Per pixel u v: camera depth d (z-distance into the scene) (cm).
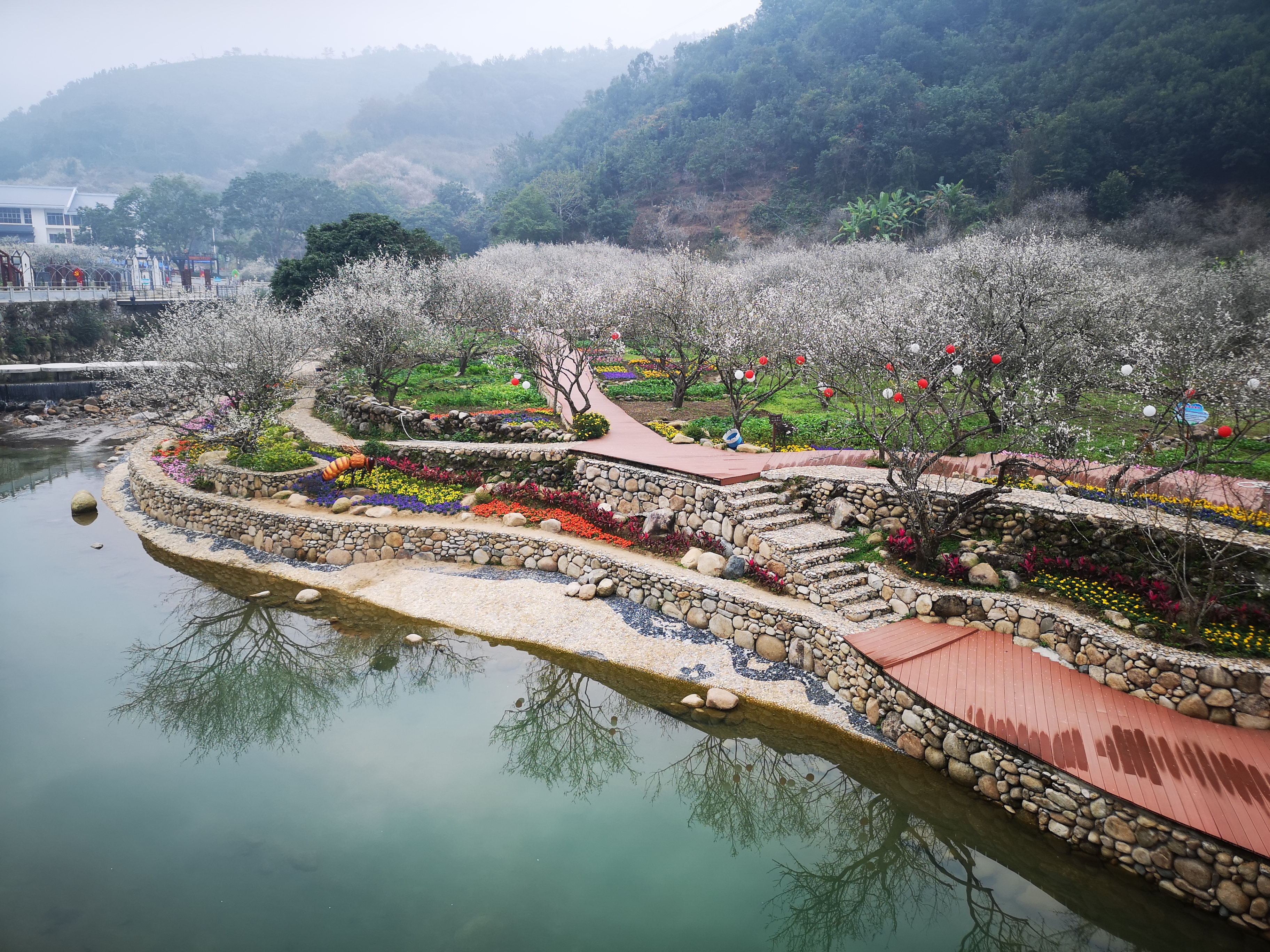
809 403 2962
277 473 2409
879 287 3397
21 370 3928
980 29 11738
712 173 11700
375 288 3475
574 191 11812
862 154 10231
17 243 10281
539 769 1348
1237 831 923
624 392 3222
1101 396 2450
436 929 973
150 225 12394
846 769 1285
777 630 1567
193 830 1165
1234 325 1992
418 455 2488
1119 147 7412
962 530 1581
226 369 2458
